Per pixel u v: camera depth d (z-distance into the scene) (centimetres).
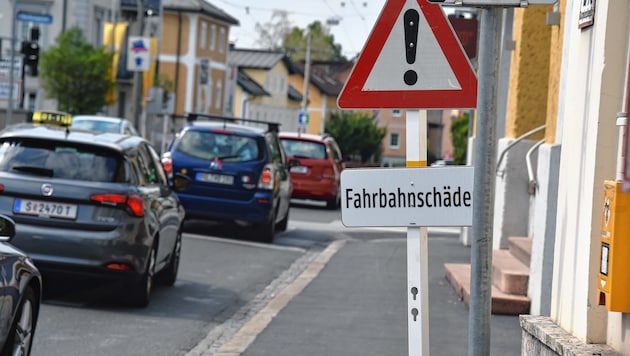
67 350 1648
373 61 996
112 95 10644
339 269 2908
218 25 16038
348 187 985
